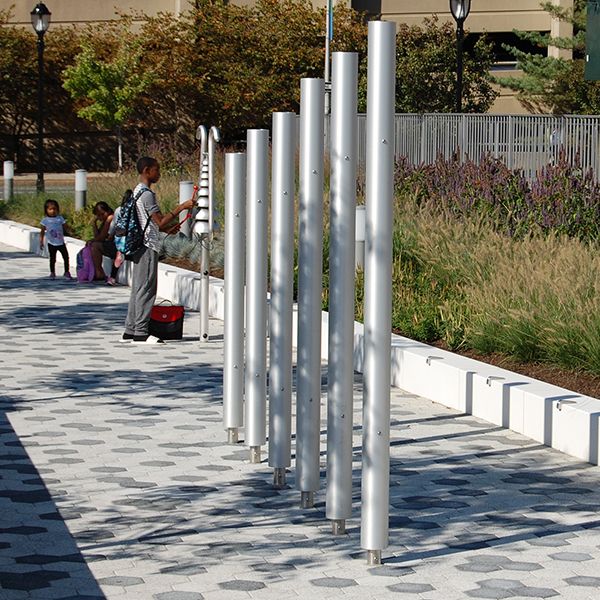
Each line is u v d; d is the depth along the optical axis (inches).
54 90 2630.4
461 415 549.0
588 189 908.0
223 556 356.5
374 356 343.6
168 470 451.2
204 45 2410.2
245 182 487.5
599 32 838.5
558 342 568.1
